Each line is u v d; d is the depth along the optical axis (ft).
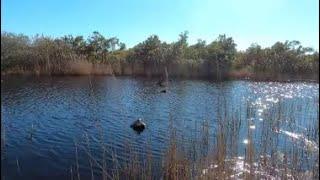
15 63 140.36
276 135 45.06
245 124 56.85
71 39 156.56
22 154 43.11
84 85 110.52
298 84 132.57
